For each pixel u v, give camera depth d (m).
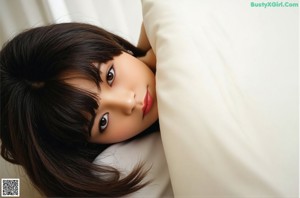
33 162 0.46
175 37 0.44
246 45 0.41
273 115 0.34
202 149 0.35
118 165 0.47
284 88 0.36
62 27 0.48
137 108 0.46
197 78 0.39
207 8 0.47
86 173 0.46
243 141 0.34
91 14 0.79
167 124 0.39
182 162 0.37
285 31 0.41
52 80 0.42
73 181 0.46
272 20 0.42
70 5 0.78
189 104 0.37
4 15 0.75
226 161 0.34
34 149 0.45
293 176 0.31
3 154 0.53
